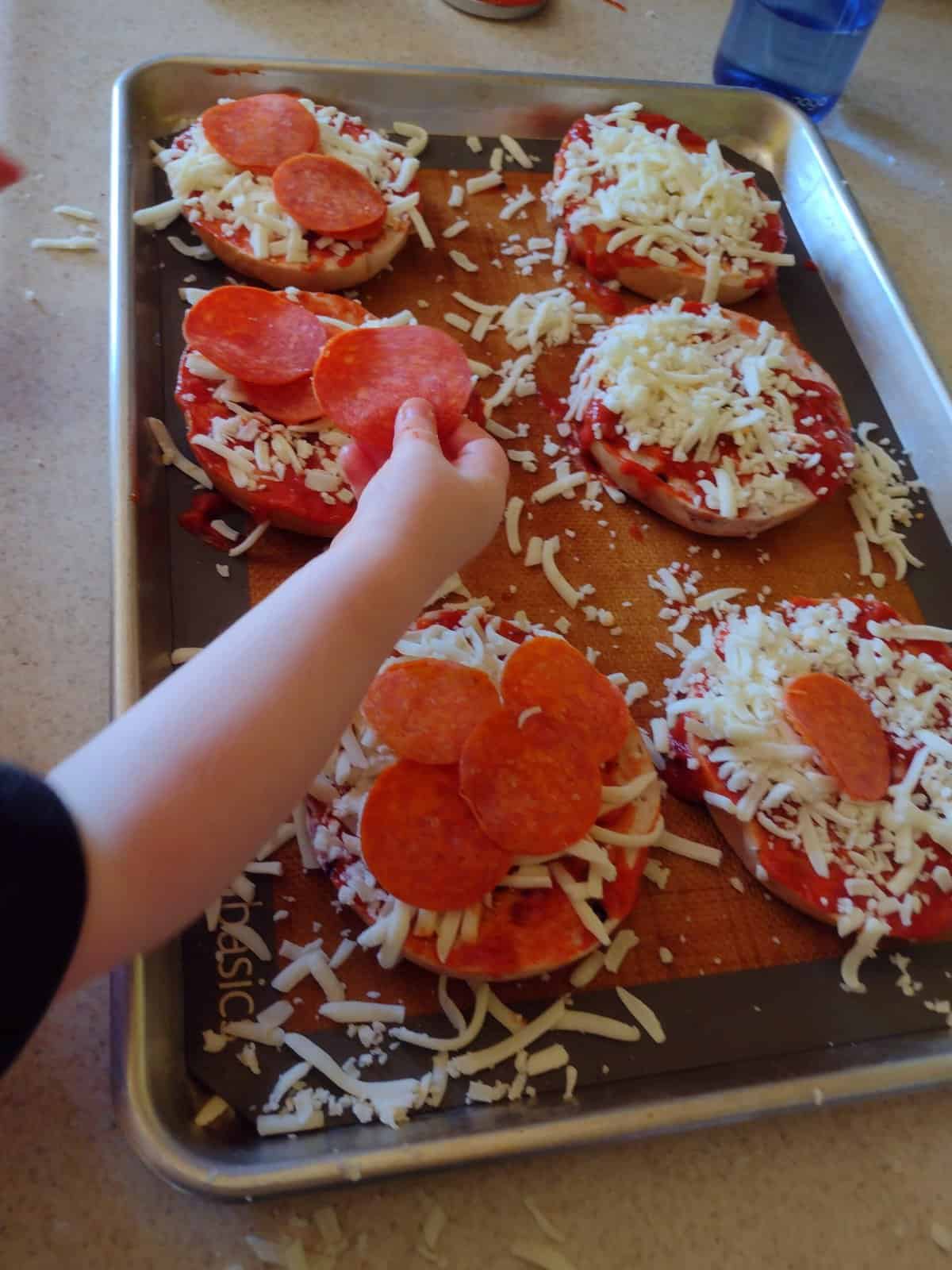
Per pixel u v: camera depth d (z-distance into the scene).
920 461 1.08
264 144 1.06
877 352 1.14
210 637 0.85
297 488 0.88
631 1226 0.66
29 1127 0.64
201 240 1.05
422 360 0.86
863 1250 0.67
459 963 0.69
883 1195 0.70
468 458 0.69
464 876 0.69
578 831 0.71
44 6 1.24
